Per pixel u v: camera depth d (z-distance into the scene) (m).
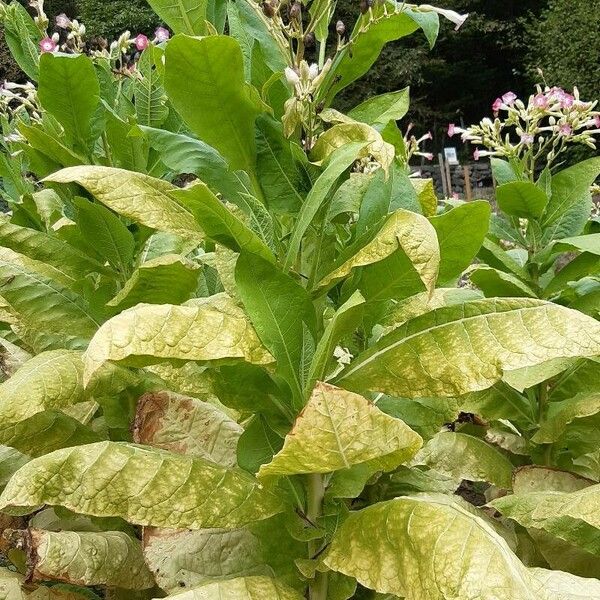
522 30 12.28
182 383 0.99
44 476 0.78
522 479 1.19
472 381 0.78
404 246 0.73
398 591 0.70
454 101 12.33
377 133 0.80
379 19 0.90
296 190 0.89
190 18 1.03
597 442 1.31
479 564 0.65
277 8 0.88
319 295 0.86
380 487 1.13
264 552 0.89
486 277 1.31
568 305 1.36
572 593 0.75
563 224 1.38
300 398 0.84
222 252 1.08
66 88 1.13
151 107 1.34
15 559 1.17
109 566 0.94
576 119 1.48
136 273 0.98
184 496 0.79
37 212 1.43
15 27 1.39
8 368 1.25
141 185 0.86
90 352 0.68
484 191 8.63
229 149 0.88
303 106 0.87
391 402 1.02
